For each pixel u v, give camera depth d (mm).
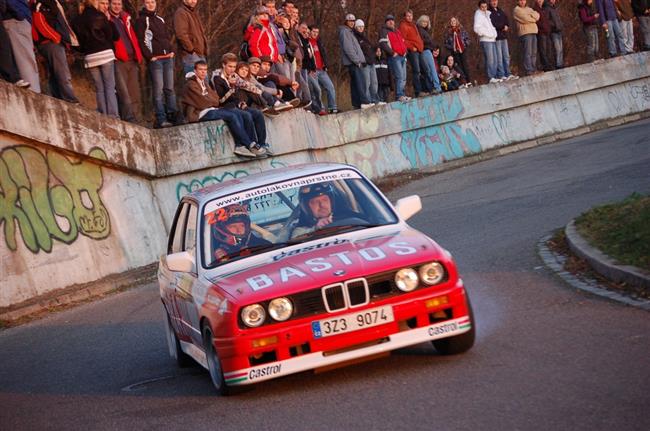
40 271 30922
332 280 14352
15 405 18078
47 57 34906
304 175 17672
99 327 25812
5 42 32125
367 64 53281
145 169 37250
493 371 14133
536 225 28094
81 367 20938
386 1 80875
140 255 35750
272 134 43812
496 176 45938
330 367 14703
